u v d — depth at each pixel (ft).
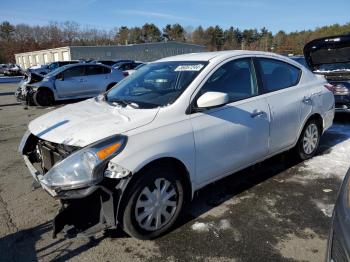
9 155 18.52
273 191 12.88
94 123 9.75
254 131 12.17
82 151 8.73
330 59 23.94
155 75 12.34
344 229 5.86
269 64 13.60
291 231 10.19
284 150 14.25
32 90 40.11
